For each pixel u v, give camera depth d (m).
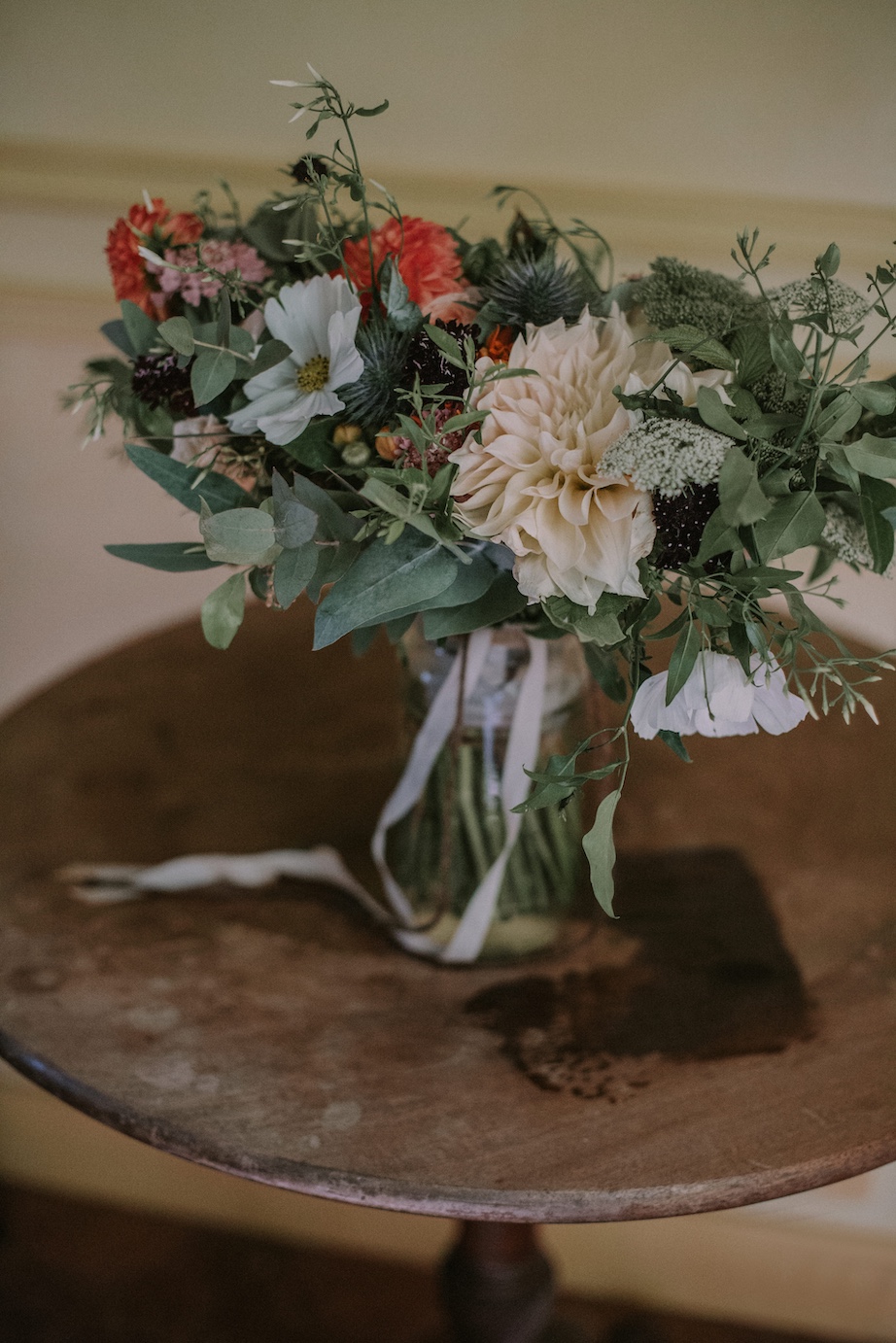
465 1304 0.98
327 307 0.60
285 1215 1.46
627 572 0.55
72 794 0.94
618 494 0.55
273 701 1.07
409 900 0.78
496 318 0.61
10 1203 1.50
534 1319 0.99
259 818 0.91
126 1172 1.49
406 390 0.60
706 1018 0.72
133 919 0.81
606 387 0.55
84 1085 0.66
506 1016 0.73
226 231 0.72
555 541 0.55
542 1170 0.60
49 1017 0.72
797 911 0.81
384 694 1.08
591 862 0.57
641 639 0.60
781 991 0.74
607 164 1.24
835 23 1.15
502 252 0.69
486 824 0.74
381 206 0.64
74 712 1.05
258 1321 1.35
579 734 0.76
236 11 1.24
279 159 1.29
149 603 1.50
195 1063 0.68
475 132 1.25
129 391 0.71
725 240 1.24
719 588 0.56
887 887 0.83
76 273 1.36
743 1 1.15
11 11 1.27
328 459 0.64
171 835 0.89
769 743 1.00
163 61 1.27
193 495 0.64
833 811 0.91
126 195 1.32
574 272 0.65
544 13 1.19
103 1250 1.44
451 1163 0.61
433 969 0.77
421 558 0.60
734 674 0.57
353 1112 0.65
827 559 0.72
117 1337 1.33
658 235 1.25
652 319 0.59
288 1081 0.67
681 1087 0.66
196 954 0.78
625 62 1.20
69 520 1.48
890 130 1.18
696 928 0.80
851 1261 1.33
